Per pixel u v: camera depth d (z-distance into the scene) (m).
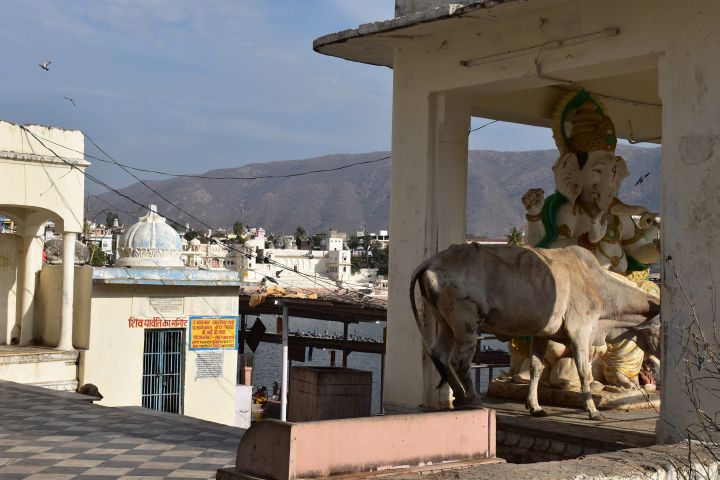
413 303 9.10
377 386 38.88
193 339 21.22
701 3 7.75
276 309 24.78
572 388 9.91
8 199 18.88
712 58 7.67
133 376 20.36
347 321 22.34
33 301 21.00
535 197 10.65
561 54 8.77
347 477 4.75
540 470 4.70
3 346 20.52
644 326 9.24
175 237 22.14
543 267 8.82
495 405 9.94
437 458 5.17
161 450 9.24
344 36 10.00
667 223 7.94
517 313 8.70
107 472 8.12
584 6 8.57
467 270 8.70
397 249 10.27
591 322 9.03
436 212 10.00
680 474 4.91
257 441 4.76
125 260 21.48
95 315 19.95
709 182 7.65
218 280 21.34
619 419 9.05
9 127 18.86
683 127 7.86
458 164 10.12
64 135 19.61
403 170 10.25
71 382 19.52
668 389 7.81
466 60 9.57
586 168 10.61
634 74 11.04
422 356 9.85
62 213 19.56
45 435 10.12
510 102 10.97
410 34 9.73
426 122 10.02
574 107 10.94
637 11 8.20
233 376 21.75
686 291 7.75
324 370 9.82
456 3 9.48
